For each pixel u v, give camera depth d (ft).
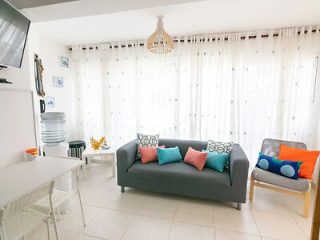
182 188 7.85
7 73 6.08
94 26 8.91
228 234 6.15
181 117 11.05
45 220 5.18
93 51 11.84
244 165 7.09
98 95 12.26
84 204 7.82
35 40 9.66
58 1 5.51
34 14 6.15
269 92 9.67
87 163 11.98
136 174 8.25
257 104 9.87
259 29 9.34
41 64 9.95
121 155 8.40
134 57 11.32
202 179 7.52
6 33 5.20
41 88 9.87
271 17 7.95
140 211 7.36
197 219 6.88
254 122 9.96
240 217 6.98
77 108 12.67
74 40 11.00
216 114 10.46
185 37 10.34
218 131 10.47
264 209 7.47
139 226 6.52
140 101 11.59
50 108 10.89
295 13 7.55
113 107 12.10
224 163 8.12
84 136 12.73
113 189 9.11
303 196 7.03
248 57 9.71
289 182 6.97
